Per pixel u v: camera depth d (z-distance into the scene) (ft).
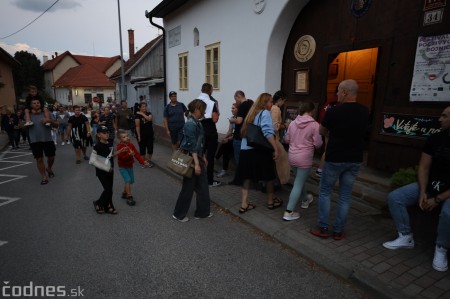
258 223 14.05
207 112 18.67
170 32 37.63
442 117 9.96
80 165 28.53
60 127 43.37
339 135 11.18
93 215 15.75
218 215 15.65
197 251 11.97
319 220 12.37
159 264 11.04
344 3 17.26
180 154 14.19
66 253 11.84
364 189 15.01
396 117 14.97
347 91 10.93
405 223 11.08
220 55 27.20
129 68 69.82
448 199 9.87
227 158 21.76
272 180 14.74
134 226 14.35
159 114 50.72
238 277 10.25
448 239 9.59
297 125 13.51
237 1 23.98
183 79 35.53
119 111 31.60
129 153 16.99
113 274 10.43
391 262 10.44
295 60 21.13
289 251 11.93
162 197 18.71
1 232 13.75
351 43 17.06
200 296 9.30
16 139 42.04
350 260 10.61
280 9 19.69
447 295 8.77
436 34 13.24
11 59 75.00
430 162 10.51
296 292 9.48
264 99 14.11
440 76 13.28
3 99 74.69
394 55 15.05
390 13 15.02
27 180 23.11
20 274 10.45
